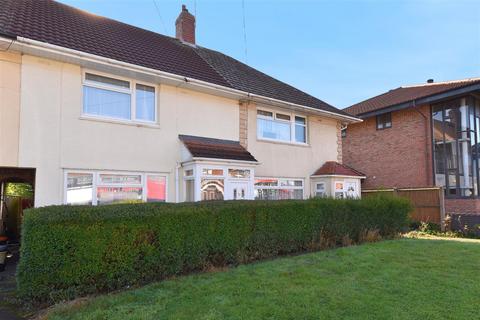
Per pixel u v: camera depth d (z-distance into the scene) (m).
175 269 6.68
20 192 12.11
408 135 20.20
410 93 22.23
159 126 10.80
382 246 9.73
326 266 7.24
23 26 9.21
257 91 13.30
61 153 8.94
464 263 7.62
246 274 6.59
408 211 12.77
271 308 4.79
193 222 7.04
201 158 10.41
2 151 8.16
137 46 12.20
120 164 9.90
